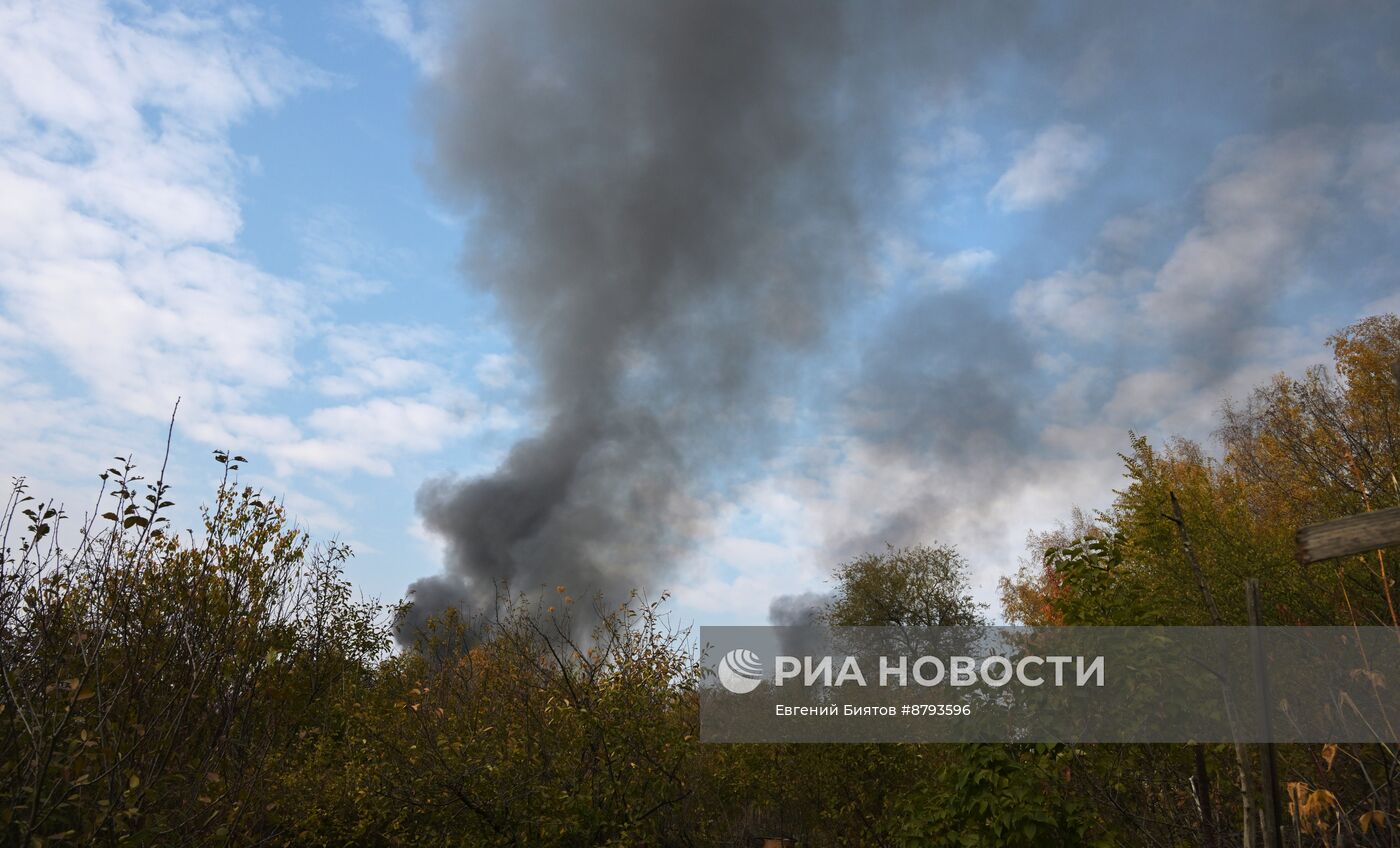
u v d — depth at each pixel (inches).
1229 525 455.8
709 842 423.5
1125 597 289.1
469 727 381.4
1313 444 588.4
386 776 358.3
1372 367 605.3
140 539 268.5
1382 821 177.9
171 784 256.1
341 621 474.3
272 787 317.1
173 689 262.8
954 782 292.8
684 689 408.5
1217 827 248.7
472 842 350.9
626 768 380.5
